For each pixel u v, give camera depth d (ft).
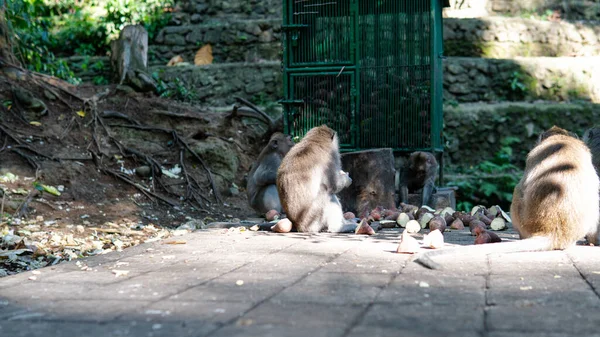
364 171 29.89
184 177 33.14
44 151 31.27
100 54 53.31
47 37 45.14
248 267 15.58
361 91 32.19
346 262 16.12
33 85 35.68
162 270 15.42
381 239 21.15
